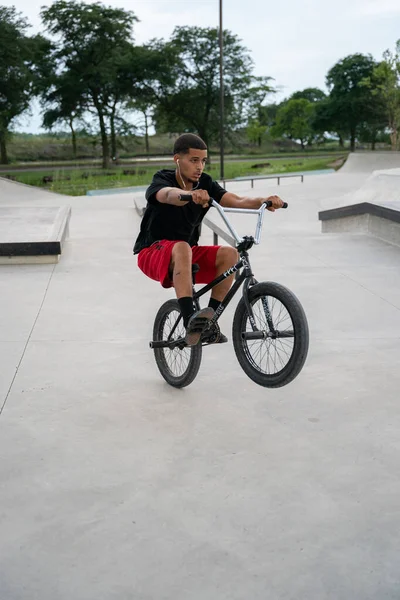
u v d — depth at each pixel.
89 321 5.45
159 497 2.66
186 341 3.44
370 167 37.75
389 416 3.46
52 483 2.78
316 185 25.77
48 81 53.25
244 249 3.32
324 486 2.73
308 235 10.52
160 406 3.64
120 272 7.48
